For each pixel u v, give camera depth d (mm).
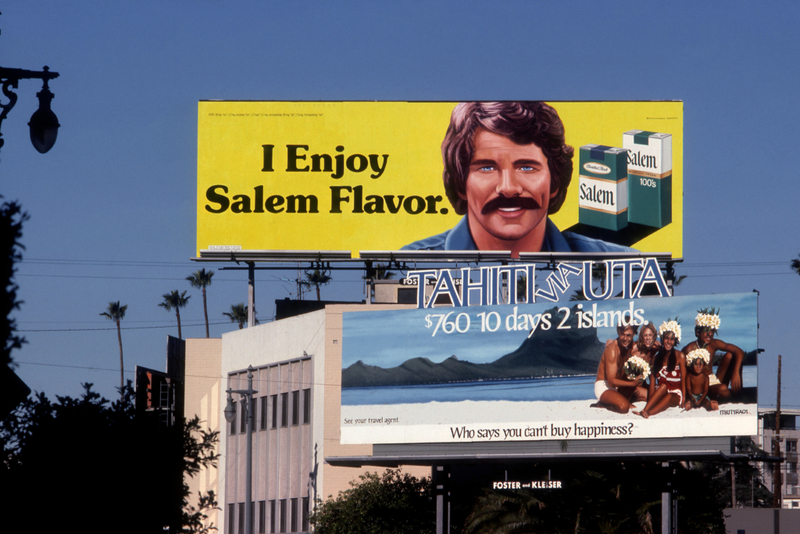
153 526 20328
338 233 54719
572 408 40594
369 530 45688
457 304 43688
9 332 16984
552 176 54656
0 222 16938
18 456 19688
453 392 42375
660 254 53688
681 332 39500
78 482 19641
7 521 19188
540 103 55188
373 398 43344
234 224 54812
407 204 54875
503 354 42000
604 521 39281
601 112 54875
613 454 39062
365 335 44062
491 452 41344
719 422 38312
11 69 17891
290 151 55344
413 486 47250
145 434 20516
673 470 39438
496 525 39312
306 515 54875
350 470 53656
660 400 39344
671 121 54531
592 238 54094
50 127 18375
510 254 54219
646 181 54219
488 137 55000
